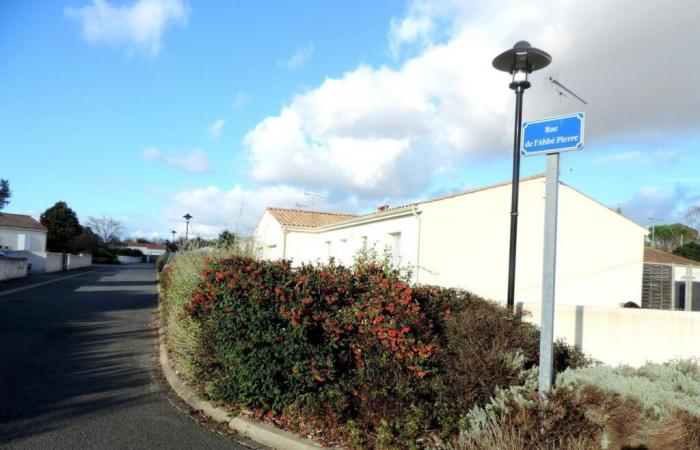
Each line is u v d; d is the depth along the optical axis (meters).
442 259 14.86
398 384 4.65
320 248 22.80
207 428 5.25
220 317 5.60
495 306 6.25
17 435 4.86
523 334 5.47
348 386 4.95
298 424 5.06
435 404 4.62
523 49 6.84
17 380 6.88
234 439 4.96
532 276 16.16
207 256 10.32
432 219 14.93
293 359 5.06
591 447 3.70
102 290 21.45
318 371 4.89
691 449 3.66
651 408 3.92
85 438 4.83
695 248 36.50
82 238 59.84
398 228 16.09
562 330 7.64
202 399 5.95
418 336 5.02
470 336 5.18
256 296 5.12
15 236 47.19
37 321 12.08
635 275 17.89
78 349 9.08
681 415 3.80
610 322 7.28
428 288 6.47
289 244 23.16
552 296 4.23
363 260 8.89
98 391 6.50
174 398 6.30
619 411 3.86
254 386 5.20
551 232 4.27
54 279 27.31
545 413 3.91
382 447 4.38
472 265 15.27
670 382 4.53
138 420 5.43
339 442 4.67
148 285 25.16
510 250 7.21
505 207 15.98
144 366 7.95
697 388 4.37
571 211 16.95
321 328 5.18
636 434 3.77
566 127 4.16
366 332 5.07
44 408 5.73
